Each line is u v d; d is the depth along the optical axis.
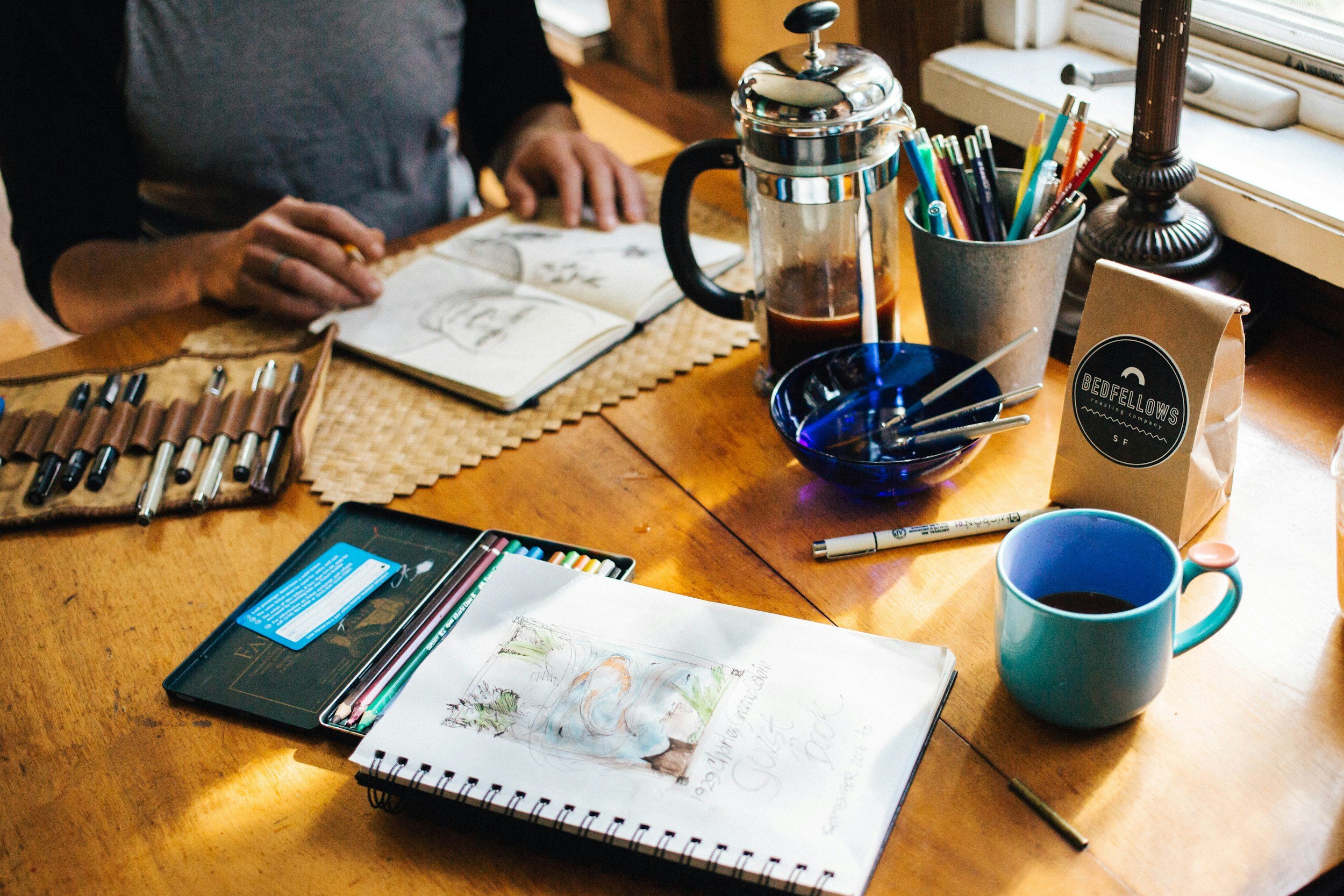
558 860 0.51
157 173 1.29
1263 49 0.86
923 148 0.70
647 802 0.50
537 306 0.94
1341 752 0.50
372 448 0.82
